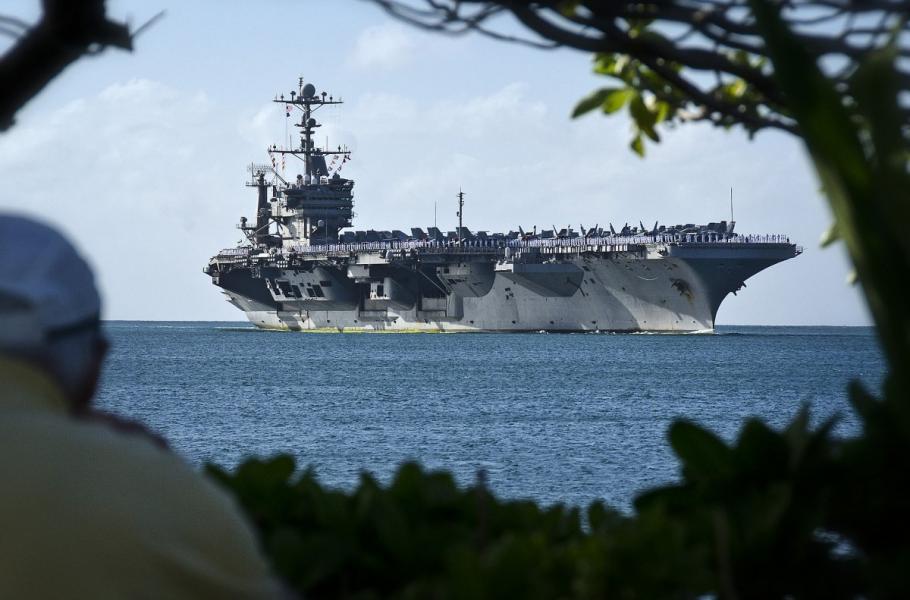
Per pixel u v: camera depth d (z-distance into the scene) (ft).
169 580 19.77
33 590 19.29
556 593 25.70
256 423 471.21
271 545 29.12
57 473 19.97
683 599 25.64
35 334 20.79
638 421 479.00
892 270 20.90
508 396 613.52
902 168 20.63
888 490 29.84
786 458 30.73
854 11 24.23
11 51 23.71
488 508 31.76
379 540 29.99
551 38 27.12
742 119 30.07
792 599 29.22
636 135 34.78
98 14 23.61
